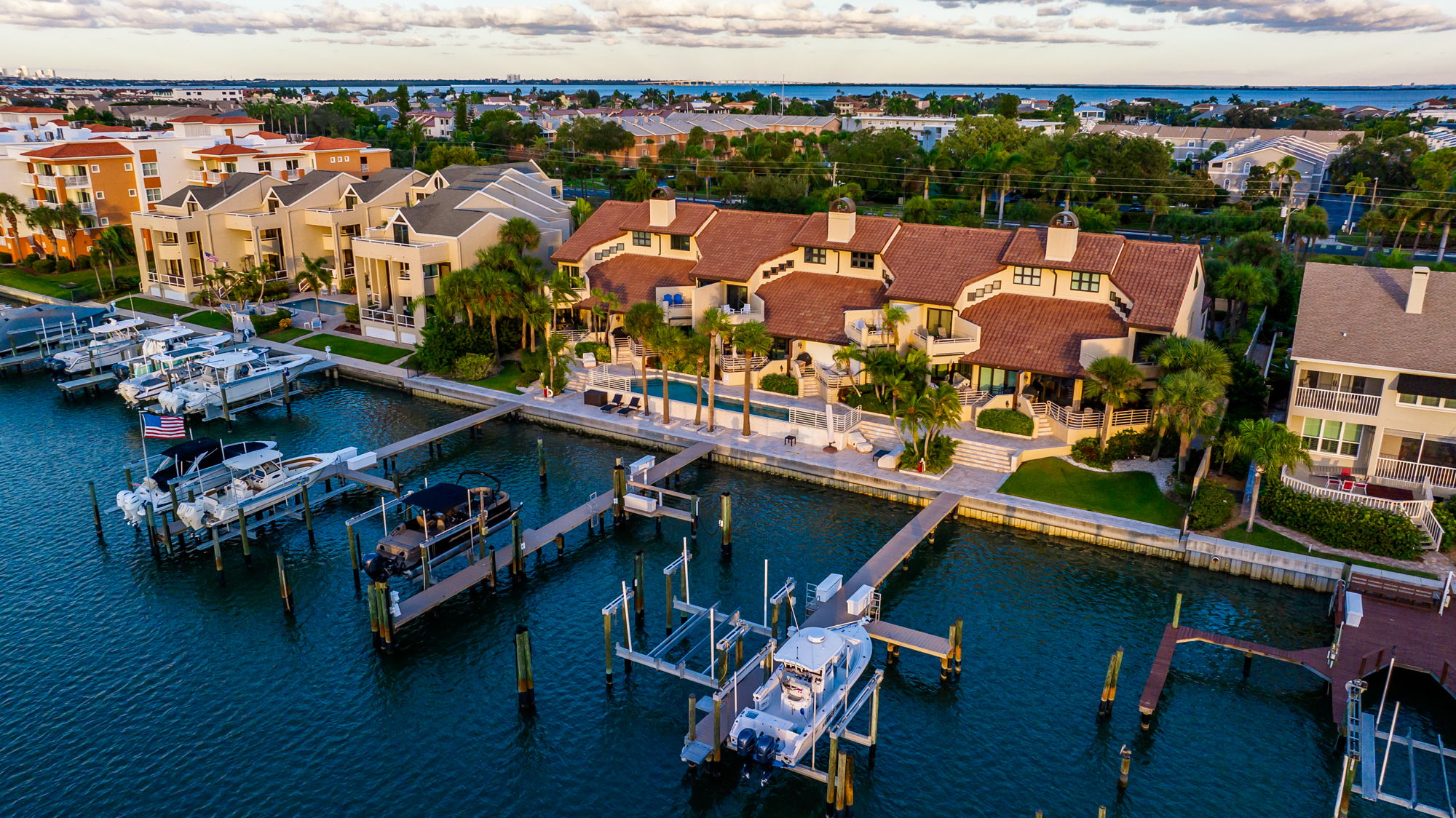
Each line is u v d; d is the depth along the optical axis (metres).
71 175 105.00
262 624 41.44
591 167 162.88
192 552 47.75
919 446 53.38
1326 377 47.22
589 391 64.31
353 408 67.69
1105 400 50.84
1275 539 44.16
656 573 45.78
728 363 65.44
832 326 62.06
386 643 38.97
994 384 58.62
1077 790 31.80
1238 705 35.72
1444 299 48.19
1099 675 37.38
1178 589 43.06
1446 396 43.16
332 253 97.19
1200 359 48.47
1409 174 140.00
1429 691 35.62
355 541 44.59
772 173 152.38
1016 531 48.53
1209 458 51.28
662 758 33.62
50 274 103.75
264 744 34.00
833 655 33.91
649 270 71.94
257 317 82.81
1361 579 39.53
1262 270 71.00
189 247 92.25
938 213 122.94
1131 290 55.47
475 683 37.59
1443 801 30.56
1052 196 134.75
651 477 52.06
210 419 65.38
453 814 30.94
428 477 55.62
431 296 75.81
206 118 160.62
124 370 71.62
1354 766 29.36
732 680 34.72
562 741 34.41
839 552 46.94
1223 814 30.73
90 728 34.72
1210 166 158.00
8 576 45.12
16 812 30.70
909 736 34.28
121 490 54.69
